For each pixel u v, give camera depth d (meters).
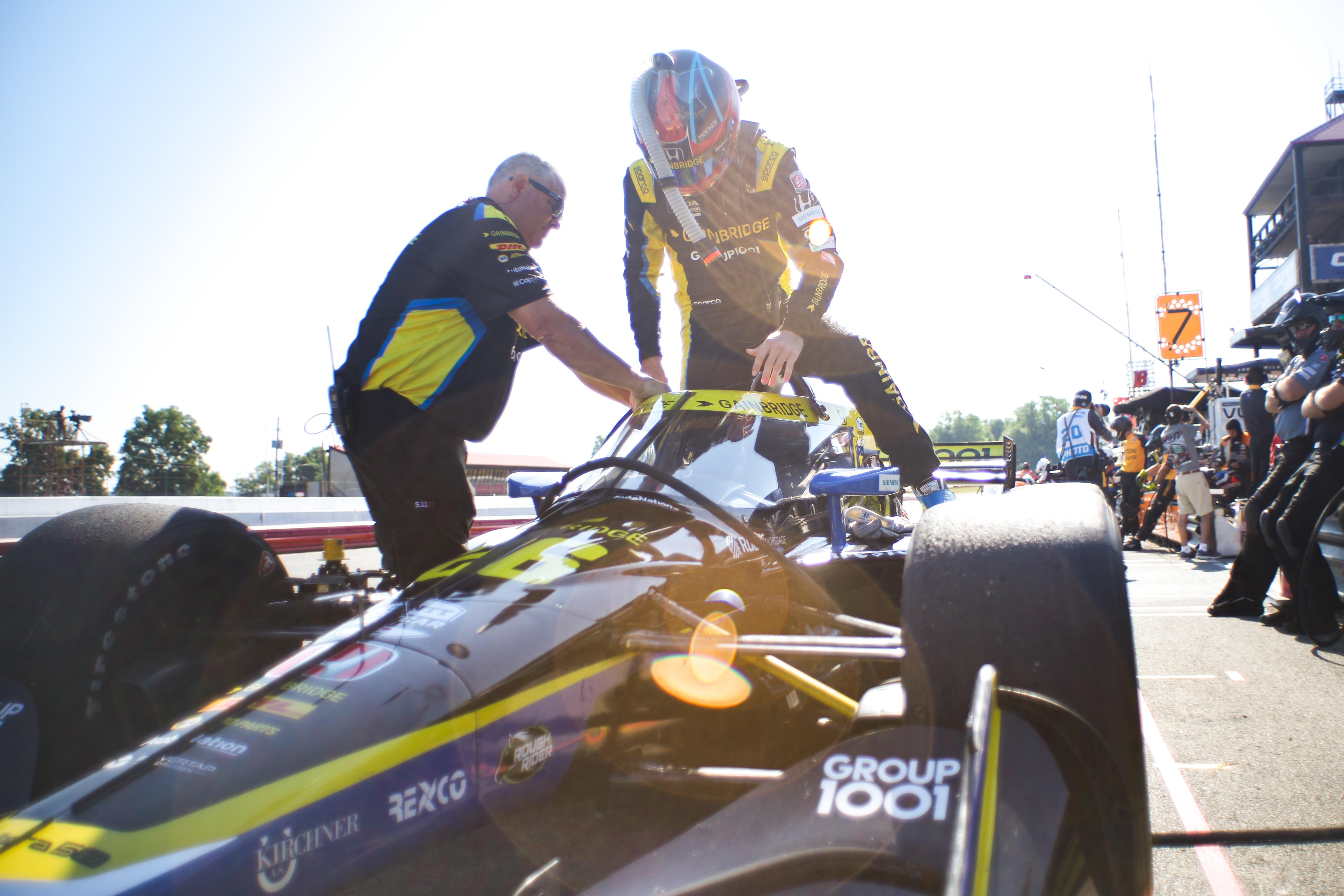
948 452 10.71
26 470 47.22
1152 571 7.60
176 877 1.09
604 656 1.69
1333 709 3.15
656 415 2.35
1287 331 4.82
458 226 2.22
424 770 1.38
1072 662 1.32
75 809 1.22
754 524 2.17
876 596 2.44
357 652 1.50
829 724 1.88
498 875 1.77
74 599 1.74
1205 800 2.36
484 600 1.63
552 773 1.62
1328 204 23.23
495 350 2.34
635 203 3.41
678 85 2.55
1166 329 22.52
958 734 1.26
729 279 3.18
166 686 1.78
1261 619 4.78
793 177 2.86
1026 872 1.07
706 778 1.59
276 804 1.21
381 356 2.23
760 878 1.10
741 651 1.57
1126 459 10.16
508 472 32.28
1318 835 2.10
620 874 1.17
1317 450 4.22
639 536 1.91
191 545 1.96
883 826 1.12
